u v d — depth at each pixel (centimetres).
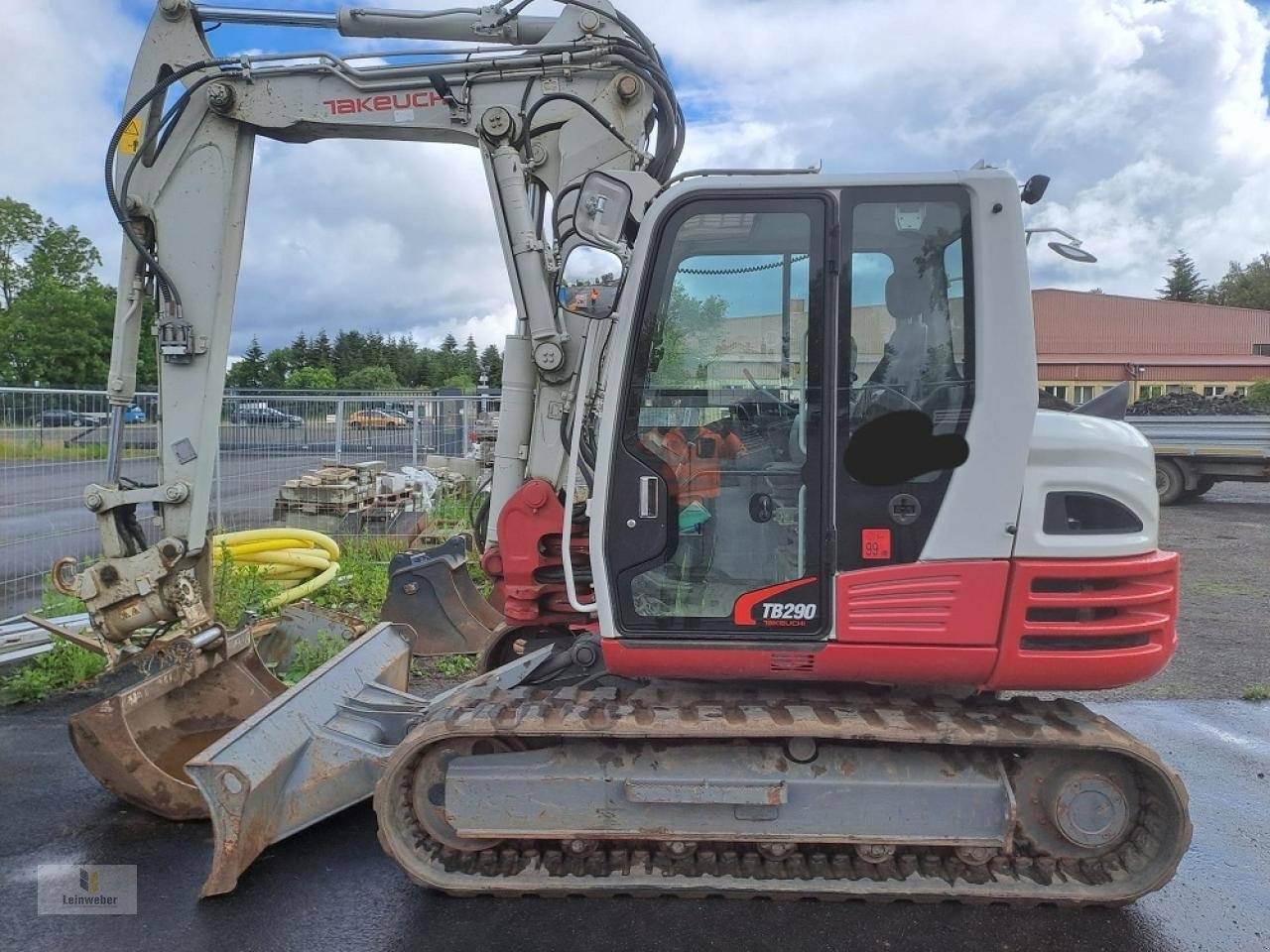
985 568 291
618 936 293
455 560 610
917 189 292
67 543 652
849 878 308
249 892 318
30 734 454
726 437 307
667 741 312
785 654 301
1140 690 541
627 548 310
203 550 405
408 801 318
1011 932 298
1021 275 288
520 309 408
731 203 299
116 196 387
